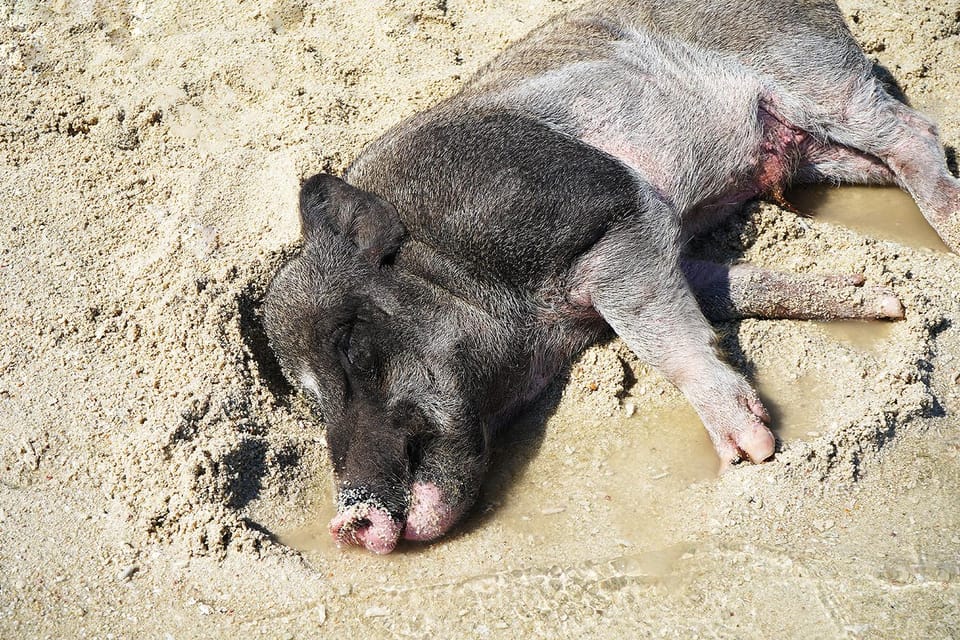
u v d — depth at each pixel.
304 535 1.27
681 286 1.32
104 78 1.68
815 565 1.20
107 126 1.61
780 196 1.50
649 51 1.46
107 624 1.22
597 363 1.35
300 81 1.66
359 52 1.69
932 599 1.17
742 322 1.39
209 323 1.36
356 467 1.25
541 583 1.22
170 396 1.33
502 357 1.31
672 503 1.26
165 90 1.65
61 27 1.76
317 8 1.76
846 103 1.47
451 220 1.31
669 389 1.35
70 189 1.55
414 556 1.25
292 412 1.34
